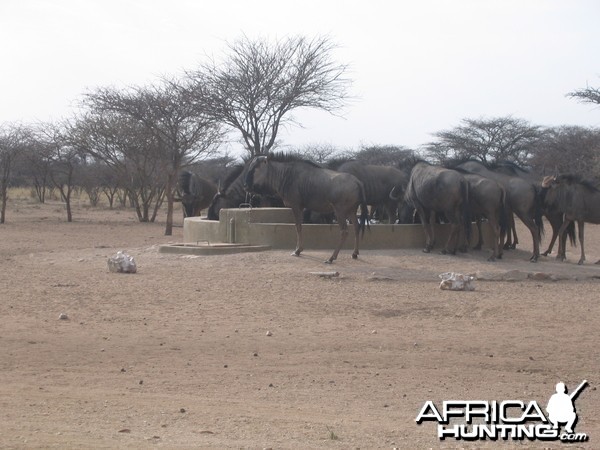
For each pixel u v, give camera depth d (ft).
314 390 35.88
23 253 91.66
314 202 77.71
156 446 25.04
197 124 139.54
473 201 79.87
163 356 41.83
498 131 210.79
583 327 51.16
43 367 38.88
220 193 100.32
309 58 137.49
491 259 79.46
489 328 50.70
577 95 173.99
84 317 51.83
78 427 27.53
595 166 172.65
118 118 155.02
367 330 49.55
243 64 135.54
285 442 26.55
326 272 70.79
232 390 35.40
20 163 208.64
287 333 48.21
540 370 41.04
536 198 82.48
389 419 31.17
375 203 89.35
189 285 65.36
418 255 79.77
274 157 78.02
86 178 221.46
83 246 100.63
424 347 45.29
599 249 101.96
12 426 27.14
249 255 79.05
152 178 166.61
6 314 52.13
